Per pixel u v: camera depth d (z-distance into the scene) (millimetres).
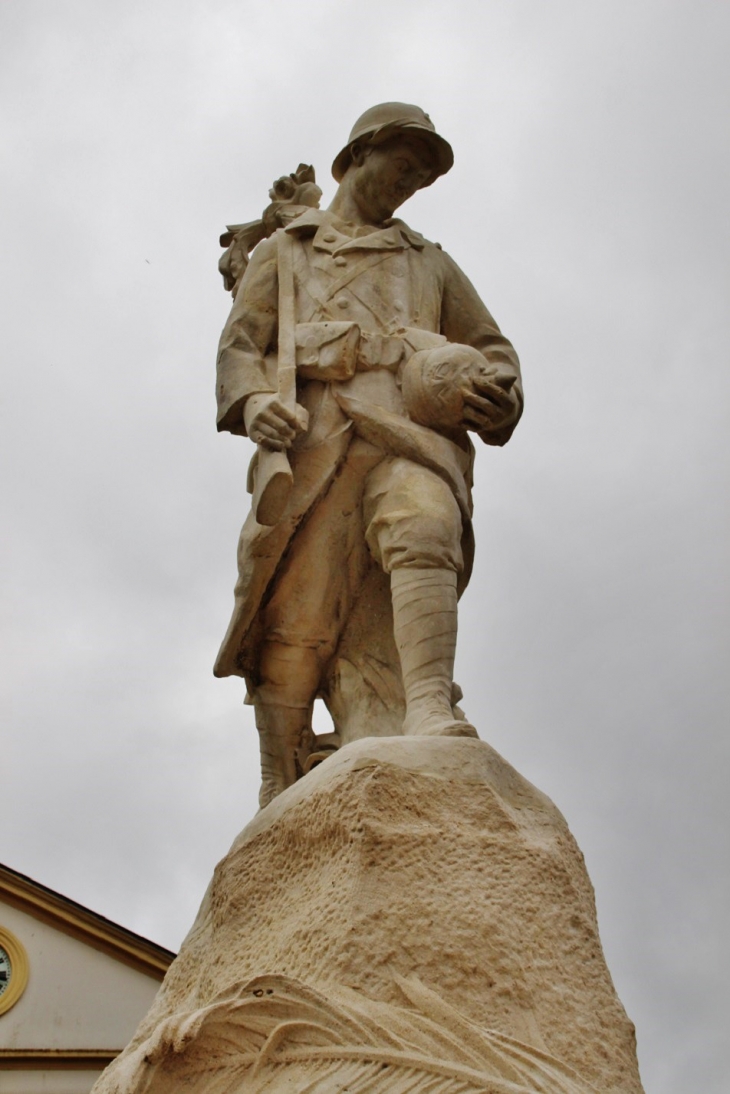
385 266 4086
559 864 3031
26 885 12570
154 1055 2564
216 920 3137
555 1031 2750
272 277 4098
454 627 3572
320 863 2986
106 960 12422
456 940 2785
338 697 3889
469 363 3816
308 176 4465
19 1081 11523
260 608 3871
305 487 3775
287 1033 2572
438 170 4207
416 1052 2539
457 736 3213
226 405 3895
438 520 3637
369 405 3816
